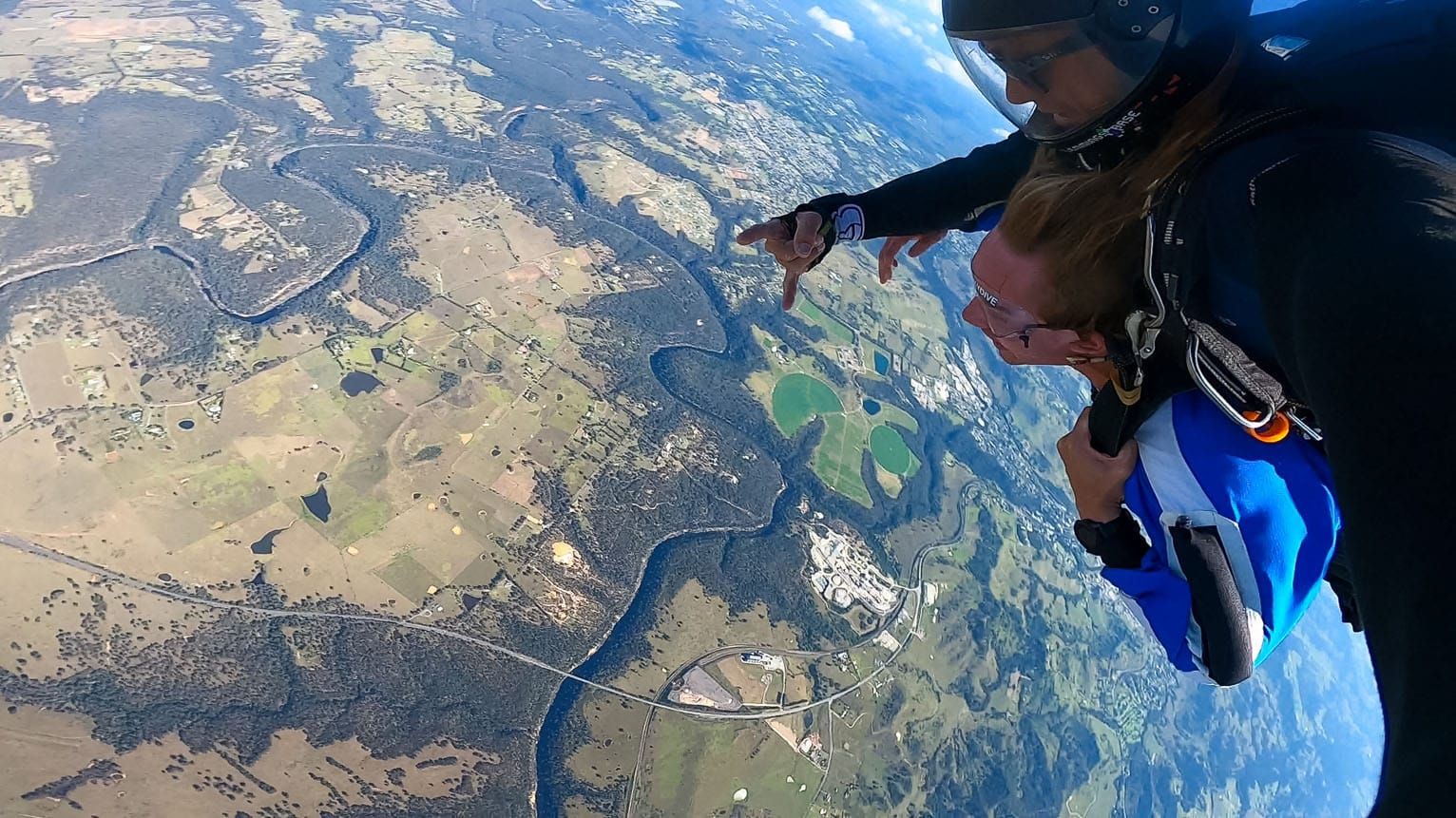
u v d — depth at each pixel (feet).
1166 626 5.66
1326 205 3.25
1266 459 5.18
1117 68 4.59
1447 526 2.22
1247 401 4.61
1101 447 5.93
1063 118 5.31
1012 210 5.73
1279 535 5.13
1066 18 4.57
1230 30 4.36
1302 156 3.59
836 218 10.27
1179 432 5.39
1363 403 2.57
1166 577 5.66
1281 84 4.16
